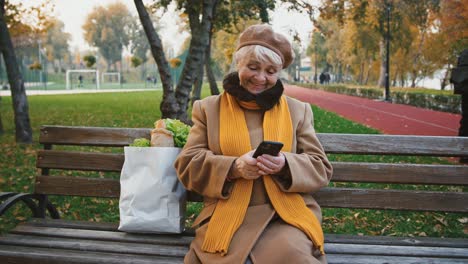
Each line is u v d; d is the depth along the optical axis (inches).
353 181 119.6
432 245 112.0
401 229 177.3
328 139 122.0
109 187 128.9
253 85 102.6
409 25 1230.9
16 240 113.2
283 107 107.2
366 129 498.0
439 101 784.9
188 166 102.1
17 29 834.2
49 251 107.3
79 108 831.1
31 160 308.7
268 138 102.2
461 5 787.4
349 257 103.8
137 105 912.9
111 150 349.7
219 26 707.4
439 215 192.5
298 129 108.0
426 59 1289.4
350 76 2768.2
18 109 389.7
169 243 111.8
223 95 109.0
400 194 118.0
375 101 1095.6
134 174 113.3
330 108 840.3
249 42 100.8
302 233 95.2
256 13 673.0
